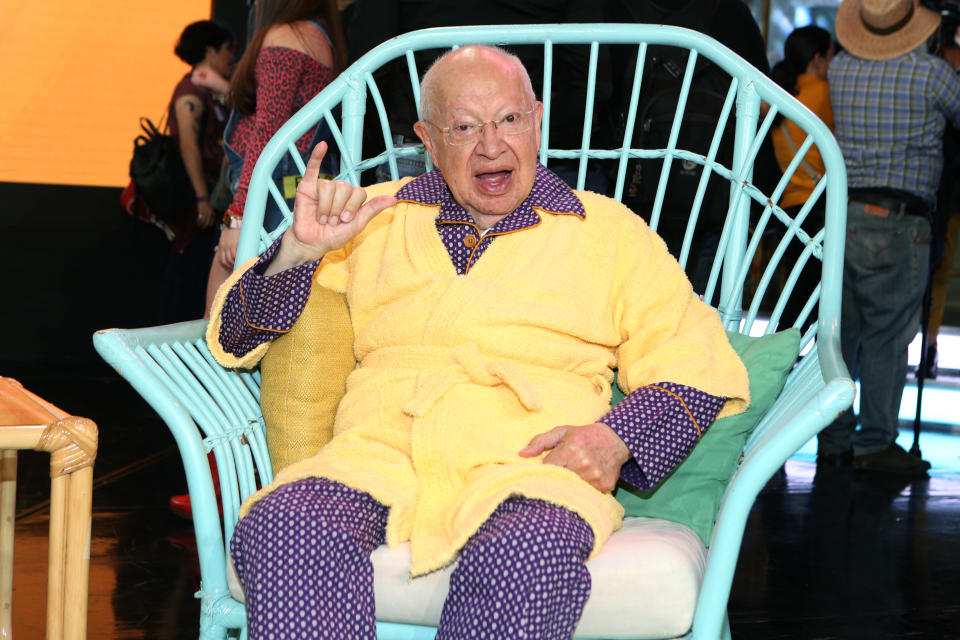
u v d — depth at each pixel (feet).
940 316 18.35
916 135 11.59
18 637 6.89
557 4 8.05
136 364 4.75
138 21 17.89
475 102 5.29
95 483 11.00
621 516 4.91
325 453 4.95
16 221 17.98
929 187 11.80
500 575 4.13
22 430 4.14
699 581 4.37
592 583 4.28
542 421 5.02
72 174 18.13
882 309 12.09
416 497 4.71
